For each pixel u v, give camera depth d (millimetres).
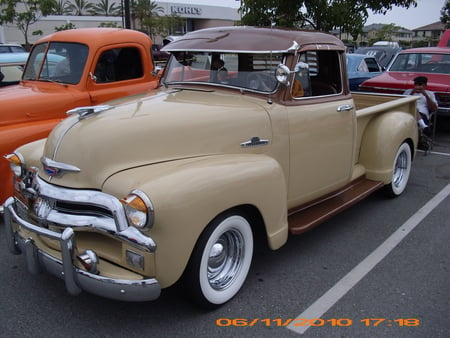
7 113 4652
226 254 3170
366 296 3355
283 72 3354
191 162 2912
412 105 5766
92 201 2631
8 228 3066
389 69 9727
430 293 3412
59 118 5086
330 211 3998
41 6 29344
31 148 3383
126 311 3105
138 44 5766
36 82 5672
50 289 3381
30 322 2979
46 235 2670
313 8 8539
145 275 2590
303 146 3719
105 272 2619
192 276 2826
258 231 3352
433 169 6848
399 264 3865
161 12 52438
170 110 3148
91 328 2922
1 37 35844
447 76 8750
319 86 4004
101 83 5445
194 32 4207
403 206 5270
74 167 2770
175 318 3031
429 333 2939
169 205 2514
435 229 4625
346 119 4176
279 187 3258
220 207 2783
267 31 3768
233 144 3211
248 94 3598
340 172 4262
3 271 3646
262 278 3572
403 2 8797
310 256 3975
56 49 5602
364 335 2910
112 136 2795
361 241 4309
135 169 2770
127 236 2510
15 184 3344
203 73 3875
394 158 5074
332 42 4004
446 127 10148
